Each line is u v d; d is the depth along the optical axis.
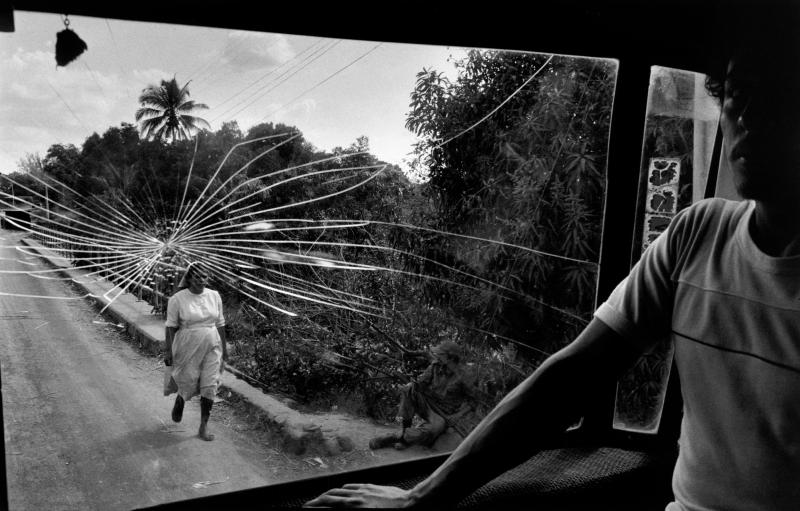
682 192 3.62
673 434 3.36
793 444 1.20
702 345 1.35
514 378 5.04
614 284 3.69
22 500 3.52
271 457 4.46
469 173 4.97
